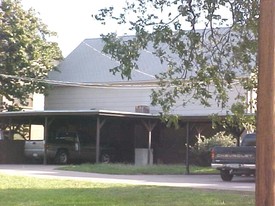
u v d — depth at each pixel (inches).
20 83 1352.1
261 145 214.1
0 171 832.3
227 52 391.2
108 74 1343.5
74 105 1362.0
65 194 510.9
